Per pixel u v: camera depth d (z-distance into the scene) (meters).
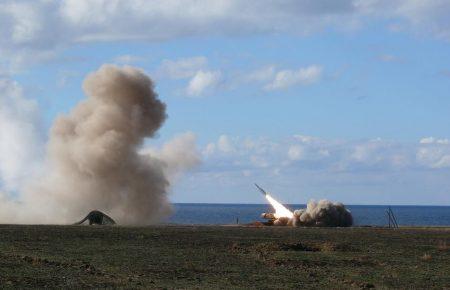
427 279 51.81
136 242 76.88
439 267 59.56
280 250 71.56
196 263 58.34
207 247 72.88
